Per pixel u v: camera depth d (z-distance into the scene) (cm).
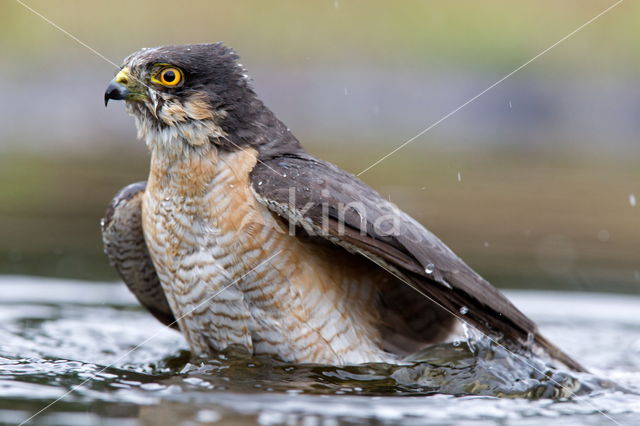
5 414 705
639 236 1692
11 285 1312
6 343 1004
